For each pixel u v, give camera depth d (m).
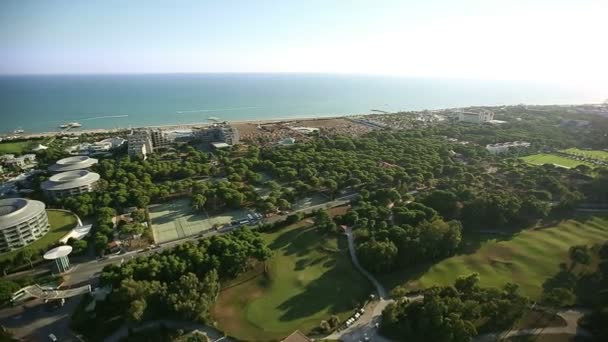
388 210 183.38
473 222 178.38
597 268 139.38
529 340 105.94
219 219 190.75
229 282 135.75
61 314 121.06
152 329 112.69
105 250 157.50
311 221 184.88
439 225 153.88
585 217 185.88
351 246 160.75
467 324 103.00
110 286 127.06
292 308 122.75
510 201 180.38
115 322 116.12
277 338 109.12
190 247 144.88
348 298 127.81
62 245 156.25
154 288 119.88
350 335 109.94
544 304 119.62
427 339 106.19
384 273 141.88
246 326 114.44
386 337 109.00
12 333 111.25
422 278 138.50
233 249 141.50
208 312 118.50
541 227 176.62
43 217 166.12
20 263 144.62
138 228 165.38
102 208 184.88
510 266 144.12
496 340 106.44
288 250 158.88
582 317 113.75
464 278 122.94
